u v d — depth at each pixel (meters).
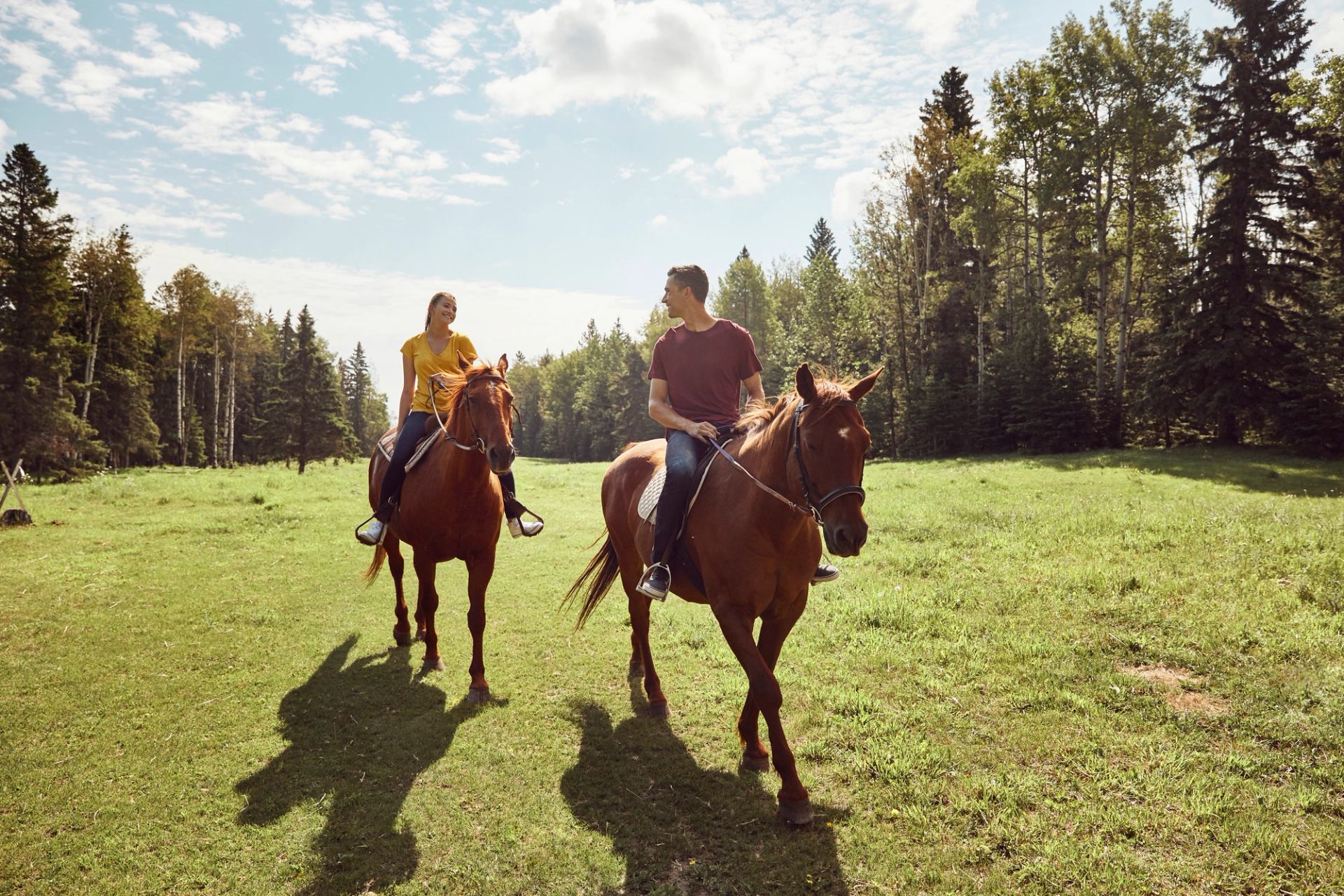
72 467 27.47
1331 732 3.44
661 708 4.31
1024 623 5.34
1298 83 23.31
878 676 4.62
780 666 4.87
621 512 4.53
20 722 4.21
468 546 4.82
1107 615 5.32
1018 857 2.78
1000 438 29.02
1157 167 26.61
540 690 4.76
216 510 12.80
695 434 3.72
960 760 3.52
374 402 94.12
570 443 76.94
